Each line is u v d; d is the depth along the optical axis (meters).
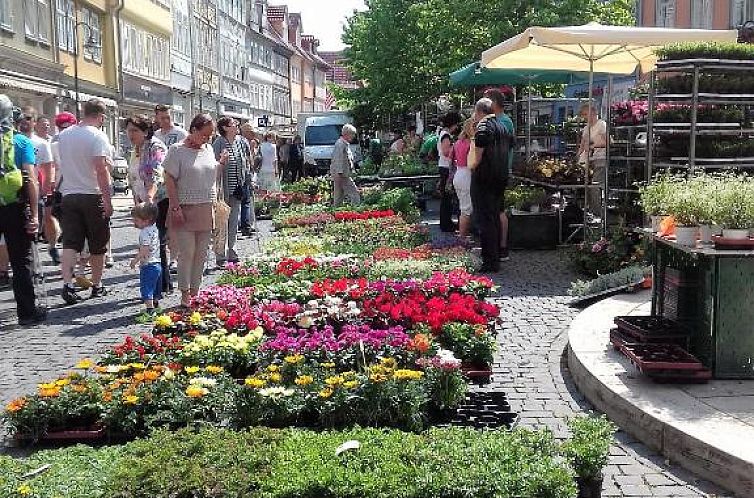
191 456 4.60
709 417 5.61
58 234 14.12
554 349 8.25
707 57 10.17
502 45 13.19
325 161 39.09
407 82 39.09
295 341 6.81
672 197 6.92
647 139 10.75
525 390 6.98
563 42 11.98
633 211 12.05
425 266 10.86
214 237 13.38
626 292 10.05
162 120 11.97
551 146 21.94
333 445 4.72
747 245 6.34
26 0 29.67
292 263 11.03
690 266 6.77
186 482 4.22
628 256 11.84
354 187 19.80
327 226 15.73
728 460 4.98
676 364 6.33
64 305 10.73
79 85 34.62
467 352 7.09
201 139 9.53
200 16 56.91
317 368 6.27
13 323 9.73
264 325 7.75
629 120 11.74
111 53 38.94
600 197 14.66
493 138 12.13
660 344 6.76
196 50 55.94
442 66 29.22
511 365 7.70
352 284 9.27
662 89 10.72
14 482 4.39
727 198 6.46
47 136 14.27
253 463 4.48
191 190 9.54
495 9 25.03
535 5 24.62
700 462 5.19
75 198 10.70
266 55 81.19
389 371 5.92
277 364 6.57
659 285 7.40
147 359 6.66
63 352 8.38
